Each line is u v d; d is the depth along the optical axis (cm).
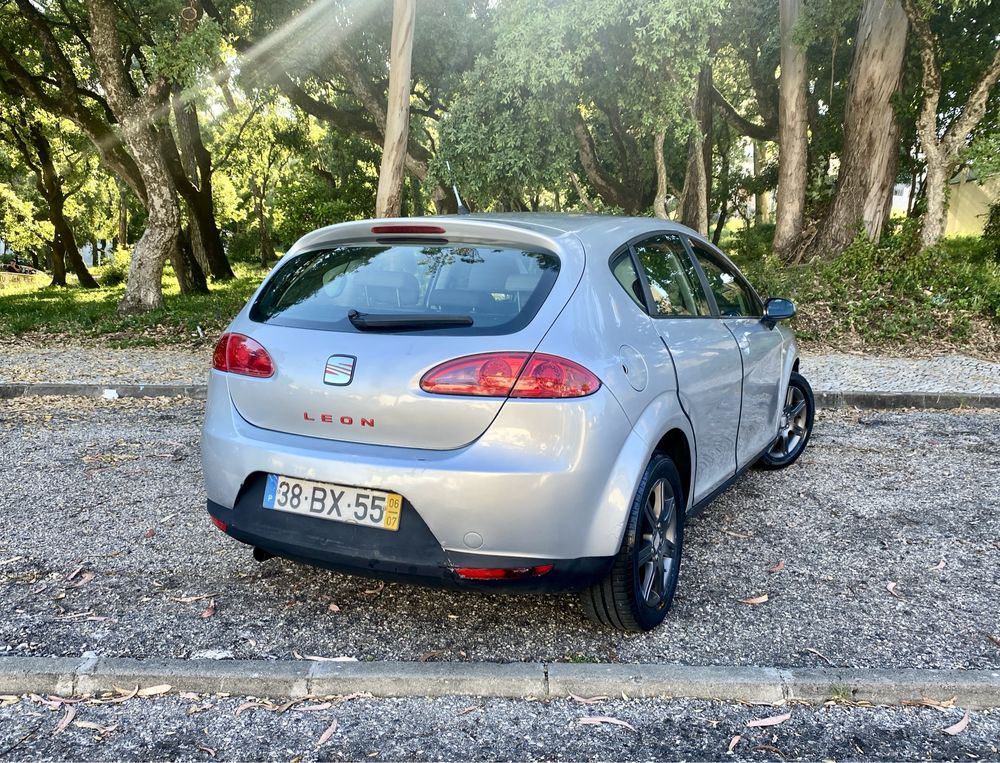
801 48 1468
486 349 263
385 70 1880
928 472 536
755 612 327
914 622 319
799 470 542
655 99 1333
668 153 2002
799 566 377
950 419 709
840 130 1812
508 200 1570
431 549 265
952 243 2102
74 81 1858
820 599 340
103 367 913
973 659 288
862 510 458
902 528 429
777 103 1995
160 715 251
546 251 294
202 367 919
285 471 284
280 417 292
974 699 261
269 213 4597
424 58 1770
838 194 1519
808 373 876
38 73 2180
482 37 1641
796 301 1234
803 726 248
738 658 288
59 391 791
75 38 2105
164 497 466
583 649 295
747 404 419
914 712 256
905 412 743
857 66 1480
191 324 1251
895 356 997
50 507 447
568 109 1462
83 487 485
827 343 1069
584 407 263
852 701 260
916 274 1239
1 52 1877
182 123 2541
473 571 262
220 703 258
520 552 262
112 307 1681
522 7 1291
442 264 297
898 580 361
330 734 242
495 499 256
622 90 1418
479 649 294
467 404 260
